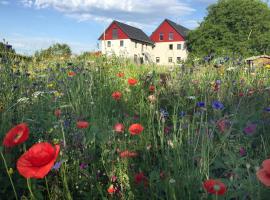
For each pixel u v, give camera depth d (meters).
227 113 3.90
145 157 2.83
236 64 6.39
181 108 4.27
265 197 2.08
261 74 6.19
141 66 8.23
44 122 3.22
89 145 2.85
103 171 2.65
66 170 2.46
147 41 66.25
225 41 47.41
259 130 3.43
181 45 67.62
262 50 39.75
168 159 2.54
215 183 1.78
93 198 2.34
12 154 2.61
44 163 1.55
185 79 5.39
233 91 4.86
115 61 8.22
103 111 4.00
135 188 2.36
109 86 5.45
